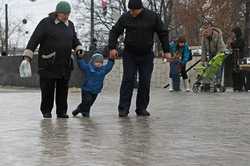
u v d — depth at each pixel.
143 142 8.25
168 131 9.34
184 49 21.25
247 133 9.09
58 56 11.83
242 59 20.91
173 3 64.75
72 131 9.45
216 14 56.12
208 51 20.09
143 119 11.12
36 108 13.97
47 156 7.24
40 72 11.92
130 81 11.74
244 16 53.78
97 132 9.30
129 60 11.75
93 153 7.41
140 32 11.63
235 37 20.80
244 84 20.48
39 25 11.88
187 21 59.88
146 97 11.85
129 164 6.72
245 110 12.65
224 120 10.79
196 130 9.44
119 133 9.16
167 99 16.12
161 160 6.94
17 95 19.47
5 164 6.79
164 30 11.84
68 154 7.36
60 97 11.98
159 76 27.45
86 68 12.07
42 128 9.90
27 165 6.71
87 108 12.12
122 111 11.75
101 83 12.23
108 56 12.39
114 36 11.94
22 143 8.24
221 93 18.97
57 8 11.88
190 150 7.59
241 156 7.18
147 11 11.71
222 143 8.15
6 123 10.70
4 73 39.31
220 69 19.98
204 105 13.95
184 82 21.38
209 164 6.71
